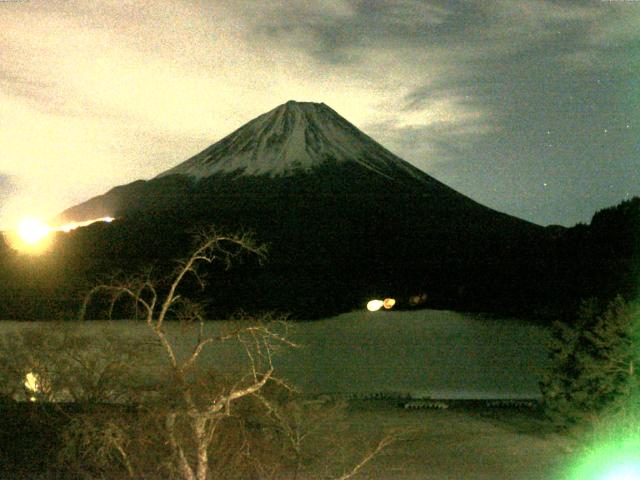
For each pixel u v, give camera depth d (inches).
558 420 556.1
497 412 656.4
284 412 450.0
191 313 432.5
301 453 441.4
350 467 456.4
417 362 1080.2
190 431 397.1
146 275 398.6
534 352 1219.2
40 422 470.6
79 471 414.3
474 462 472.7
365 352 1180.5
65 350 512.7
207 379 404.2
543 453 504.1
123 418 398.9
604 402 531.8
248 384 419.5
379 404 695.1
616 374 529.0
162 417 380.5
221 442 433.7
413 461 473.4
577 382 544.7
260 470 427.8
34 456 443.5
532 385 891.4
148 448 414.3
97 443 410.0
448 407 678.5
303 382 863.7
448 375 964.6
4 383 514.0
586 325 567.2
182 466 359.9
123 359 501.7
